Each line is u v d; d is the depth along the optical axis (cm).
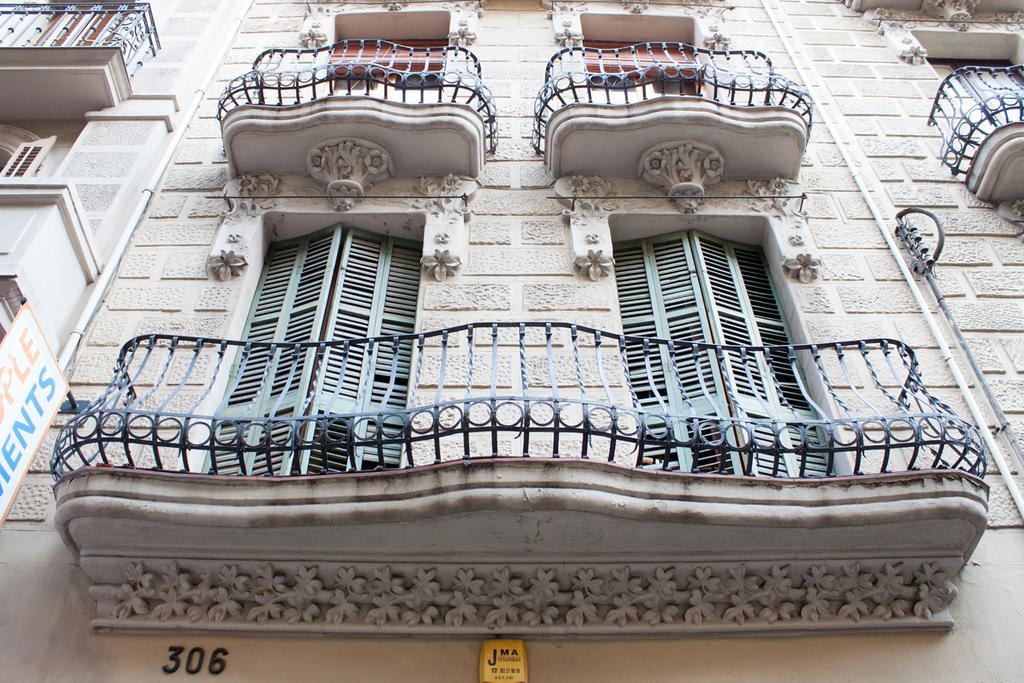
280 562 574
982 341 762
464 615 571
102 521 562
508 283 795
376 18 1147
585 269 802
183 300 775
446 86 905
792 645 573
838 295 799
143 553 576
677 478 563
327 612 573
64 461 588
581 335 748
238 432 583
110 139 937
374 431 682
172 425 669
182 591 574
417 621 571
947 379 730
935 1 1185
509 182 894
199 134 961
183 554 574
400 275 829
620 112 855
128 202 872
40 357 582
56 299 736
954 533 577
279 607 573
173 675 555
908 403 665
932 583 586
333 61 1038
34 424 566
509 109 988
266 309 793
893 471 600
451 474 552
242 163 878
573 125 854
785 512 561
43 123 991
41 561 610
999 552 622
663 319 786
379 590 573
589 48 1050
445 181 872
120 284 789
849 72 1087
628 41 1162
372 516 551
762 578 580
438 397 581
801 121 865
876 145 970
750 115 859
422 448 664
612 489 552
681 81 902
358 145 859
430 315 763
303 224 853
